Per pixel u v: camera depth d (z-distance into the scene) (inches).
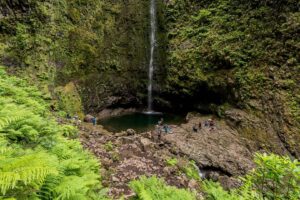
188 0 1241.4
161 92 1267.2
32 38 942.4
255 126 868.6
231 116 940.0
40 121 348.2
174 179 500.4
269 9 968.9
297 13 887.7
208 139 802.8
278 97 873.5
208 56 1099.3
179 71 1189.7
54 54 992.9
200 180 549.6
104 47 1171.9
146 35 1286.9
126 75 1221.7
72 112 951.0
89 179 221.0
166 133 815.7
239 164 667.4
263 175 191.9
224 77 1032.8
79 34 1088.8
